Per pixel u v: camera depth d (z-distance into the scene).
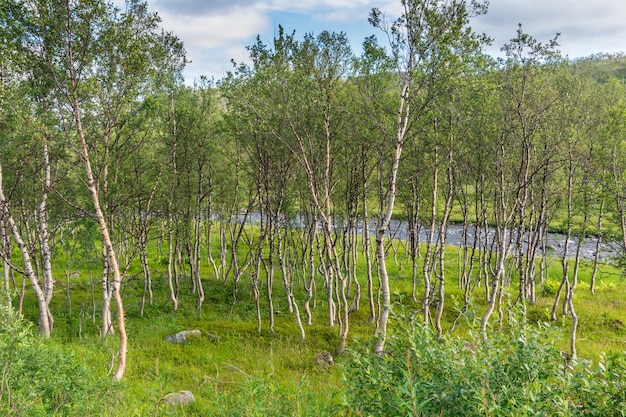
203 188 30.08
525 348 6.74
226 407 7.64
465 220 30.11
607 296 29.39
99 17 15.20
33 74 16.66
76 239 22.05
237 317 25.59
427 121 19.16
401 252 43.66
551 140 21.88
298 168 24.19
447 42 16.00
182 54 23.89
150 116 19.92
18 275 33.53
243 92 20.16
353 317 25.98
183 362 18.12
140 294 29.27
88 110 16.89
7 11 14.84
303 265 31.41
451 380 6.52
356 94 20.94
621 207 19.44
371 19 16.81
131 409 10.71
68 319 23.66
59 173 21.55
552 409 6.03
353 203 28.36
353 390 7.10
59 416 8.46
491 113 21.02
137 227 24.62
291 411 7.80
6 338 9.66
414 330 7.54
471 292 27.78
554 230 49.00
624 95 28.52
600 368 6.75
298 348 20.42
